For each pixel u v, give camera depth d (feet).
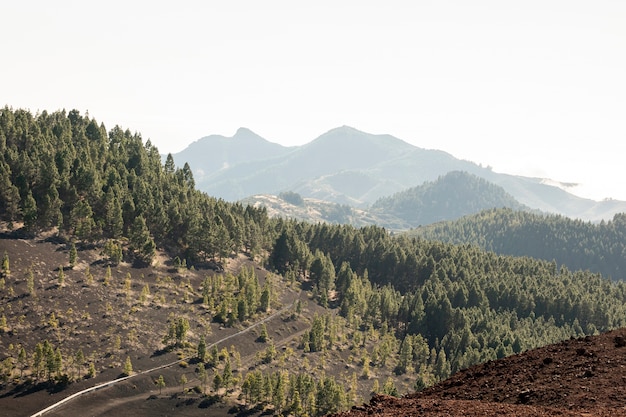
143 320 564.71
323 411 453.58
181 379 472.44
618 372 88.89
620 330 110.01
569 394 85.05
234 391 489.26
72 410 413.18
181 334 546.67
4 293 523.70
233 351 556.51
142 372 488.02
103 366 481.05
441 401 88.28
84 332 516.32
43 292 545.85
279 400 457.68
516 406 80.07
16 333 483.51
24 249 597.11
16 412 395.34
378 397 94.22
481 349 596.29
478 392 99.35
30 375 443.73
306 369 559.38
